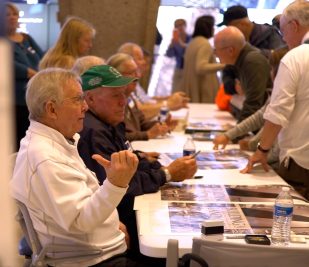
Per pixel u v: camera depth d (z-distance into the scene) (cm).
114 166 156
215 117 438
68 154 173
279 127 238
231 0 470
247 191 215
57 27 552
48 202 162
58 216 161
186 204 195
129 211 207
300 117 238
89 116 224
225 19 398
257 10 416
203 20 557
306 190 246
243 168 258
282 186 224
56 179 160
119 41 551
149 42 556
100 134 215
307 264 135
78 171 171
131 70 305
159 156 282
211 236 155
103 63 265
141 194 208
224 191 215
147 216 179
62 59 357
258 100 339
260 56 340
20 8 542
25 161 166
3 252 35
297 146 243
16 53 406
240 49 346
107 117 227
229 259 136
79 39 365
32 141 169
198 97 577
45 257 172
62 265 172
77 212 159
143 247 154
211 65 550
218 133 357
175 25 637
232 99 442
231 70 441
